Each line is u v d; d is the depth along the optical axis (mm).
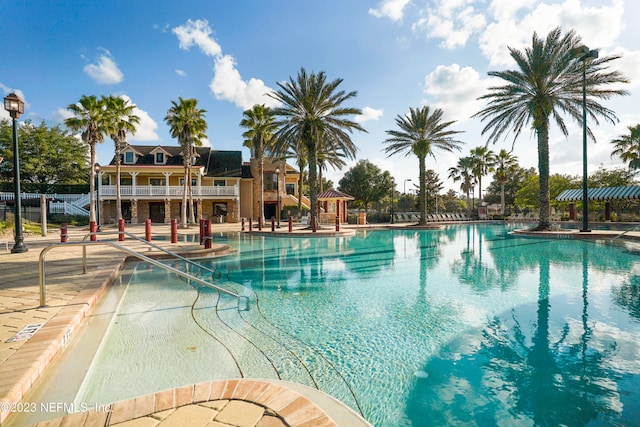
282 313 5352
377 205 51969
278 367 3514
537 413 2791
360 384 3270
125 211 33188
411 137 27016
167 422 2047
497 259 10812
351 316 5227
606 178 34000
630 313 5246
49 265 8203
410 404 2945
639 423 2635
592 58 16734
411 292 6691
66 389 2754
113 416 2123
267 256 11703
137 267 9117
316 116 21469
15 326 3689
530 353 3896
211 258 11141
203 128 27266
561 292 6582
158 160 34062
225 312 5309
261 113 28312
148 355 3641
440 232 23375
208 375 3225
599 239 16609
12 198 28969
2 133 38938
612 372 3443
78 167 44562
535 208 38844
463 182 45219
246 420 2059
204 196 32562
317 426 2004
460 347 4090
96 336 3928
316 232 19734
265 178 38469
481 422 2684
